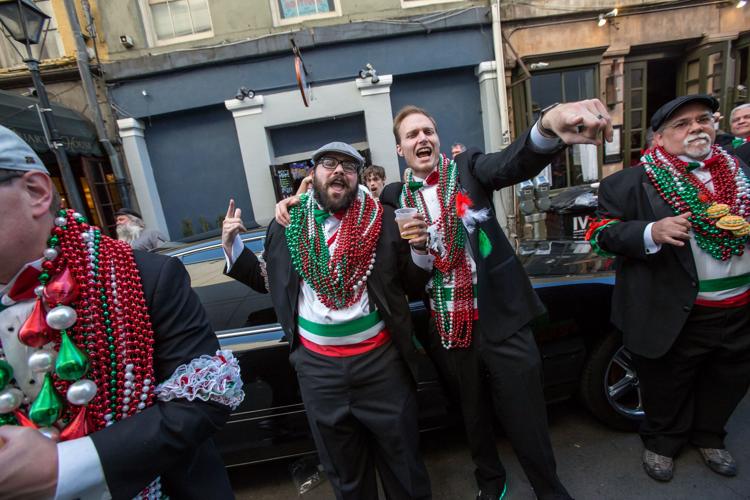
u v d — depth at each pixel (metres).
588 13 5.88
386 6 5.73
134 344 0.76
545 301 2.04
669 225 1.55
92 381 0.71
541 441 1.53
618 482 1.82
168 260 0.87
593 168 6.33
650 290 1.73
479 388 1.61
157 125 5.93
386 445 1.47
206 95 5.74
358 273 1.44
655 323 1.71
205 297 2.08
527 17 5.83
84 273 0.74
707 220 1.59
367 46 5.76
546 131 1.11
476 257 1.47
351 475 1.53
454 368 1.62
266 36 5.60
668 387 1.80
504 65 5.96
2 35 5.36
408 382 1.52
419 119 1.60
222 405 0.84
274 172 5.87
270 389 1.92
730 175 1.66
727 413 1.78
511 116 6.22
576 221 2.83
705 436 1.85
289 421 1.95
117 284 0.77
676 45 6.25
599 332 2.04
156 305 0.81
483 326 1.48
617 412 2.09
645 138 6.50
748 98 6.23
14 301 0.73
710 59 6.06
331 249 1.49
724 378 1.74
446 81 6.14
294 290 1.53
